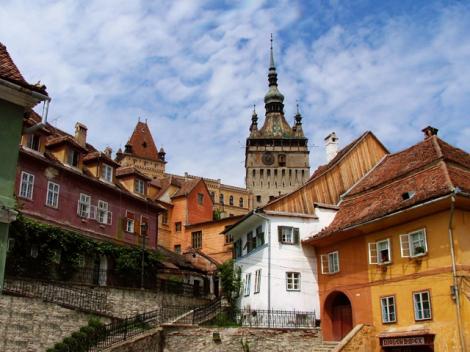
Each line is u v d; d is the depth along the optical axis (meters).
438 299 24.69
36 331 24.12
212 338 29.14
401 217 27.27
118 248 38.19
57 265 33.28
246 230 40.28
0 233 15.96
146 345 26.95
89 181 38.75
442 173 26.95
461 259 24.28
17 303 23.58
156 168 120.12
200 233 60.59
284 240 35.41
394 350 26.89
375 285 28.78
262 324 33.28
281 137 125.62
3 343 22.66
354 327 29.31
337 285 32.06
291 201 37.19
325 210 36.81
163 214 63.38
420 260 26.09
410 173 30.05
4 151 16.61
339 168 39.31
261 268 35.78
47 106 17.48
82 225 37.75
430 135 33.50
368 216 29.77
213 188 119.81
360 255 30.45
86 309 27.20
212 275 49.16
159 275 44.62
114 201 41.66
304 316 33.62
